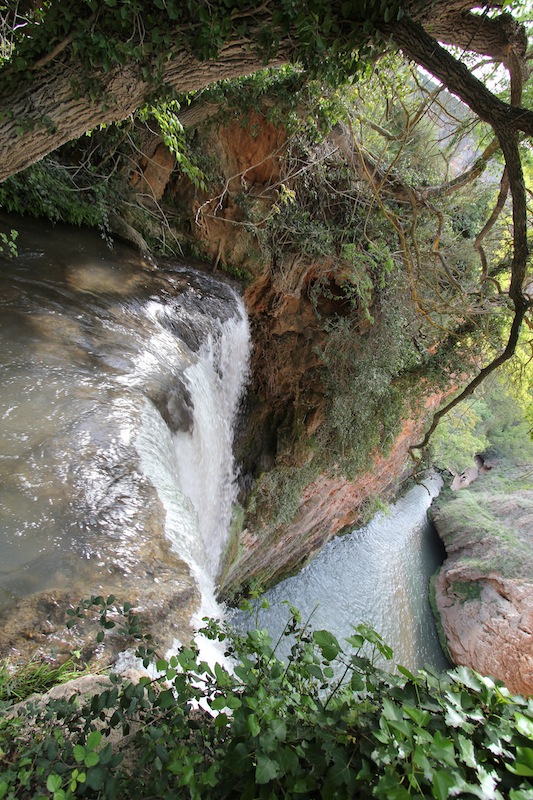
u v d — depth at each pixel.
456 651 16.14
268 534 11.26
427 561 19.78
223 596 11.02
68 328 5.57
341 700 1.62
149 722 1.67
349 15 3.37
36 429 4.15
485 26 3.62
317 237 9.81
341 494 13.91
